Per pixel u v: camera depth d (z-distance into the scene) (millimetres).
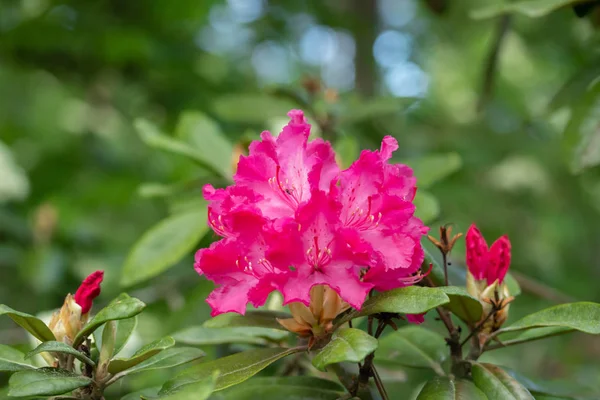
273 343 1062
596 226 2488
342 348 846
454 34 2377
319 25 2025
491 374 917
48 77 2377
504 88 2625
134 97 2148
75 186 2145
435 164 1224
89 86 2100
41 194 2070
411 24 2447
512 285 1037
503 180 2354
